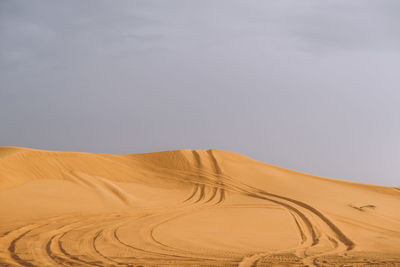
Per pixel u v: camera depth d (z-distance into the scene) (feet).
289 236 60.70
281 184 114.62
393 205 102.89
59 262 35.65
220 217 73.61
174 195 97.81
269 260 38.45
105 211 72.18
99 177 98.48
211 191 104.47
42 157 94.58
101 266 33.96
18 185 77.15
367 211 90.74
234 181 114.21
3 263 34.55
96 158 111.45
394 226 80.53
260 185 112.37
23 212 62.80
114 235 51.98
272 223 70.79
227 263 36.37
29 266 33.81
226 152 144.36
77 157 105.70
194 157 133.39
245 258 39.52
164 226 61.52
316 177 132.67
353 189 120.06
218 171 122.31
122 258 38.27
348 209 90.74
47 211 65.41
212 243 50.37
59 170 92.68
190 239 52.26
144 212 75.15
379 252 50.75
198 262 36.86
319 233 65.36
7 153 89.40
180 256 40.57
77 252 40.83
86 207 72.49
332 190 113.19
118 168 111.75
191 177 116.37
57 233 51.37
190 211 79.51
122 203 81.25
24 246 42.96
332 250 51.03
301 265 35.19
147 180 110.11
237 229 63.36
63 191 79.87
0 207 63.41
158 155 131.23
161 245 47.06
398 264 35.68
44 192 76.38
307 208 87.66
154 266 34.22
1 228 52.60
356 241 61.16
